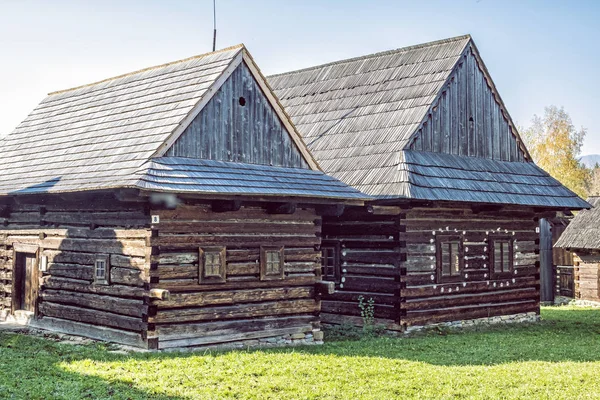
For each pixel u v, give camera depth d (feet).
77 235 57.31
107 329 53.83
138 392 39.52
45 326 59.93
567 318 86.07
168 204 50.34
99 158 56.29
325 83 88.69
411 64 81.71
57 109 73.92
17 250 64.03
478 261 74.95
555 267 119.85
